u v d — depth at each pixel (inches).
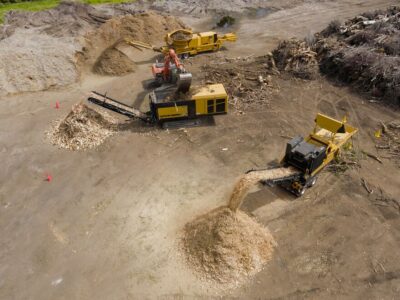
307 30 1099.9
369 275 397.7
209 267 402.9
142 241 446.0
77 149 614.5
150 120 666.8
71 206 501.0
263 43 1026.1
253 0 1386.6
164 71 697.6
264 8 1321.4
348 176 535.5
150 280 400.5
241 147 609.0
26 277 408.2
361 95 740.0
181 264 416.2
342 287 386.3
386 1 1304.1
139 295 386.0
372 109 696.4
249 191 513.3
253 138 629.9
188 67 888.9
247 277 397.4
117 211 490.9
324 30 973.2
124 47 970.1
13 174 562.9
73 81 843.4
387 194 502.0
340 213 475.2
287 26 1146.7
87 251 435.8
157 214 483.8
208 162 577.3
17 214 490.3
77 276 407.5
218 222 428.8
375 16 953.5
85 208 497.0
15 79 812.6
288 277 397.7
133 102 753.6
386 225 456.1
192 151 603.8
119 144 624.4
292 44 876.0
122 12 1241.4
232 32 1123.9
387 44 804.6
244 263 404.5
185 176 549.3
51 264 422.0
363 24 908.6
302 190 496.1
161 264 417.1
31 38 951.0
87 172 563.5
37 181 548.4
